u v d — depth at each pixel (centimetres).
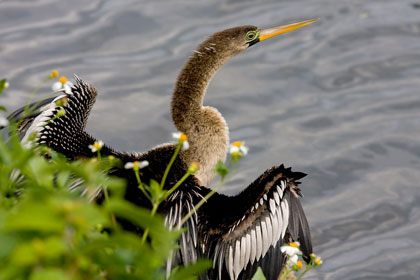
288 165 1342
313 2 1903
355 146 1394
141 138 1388
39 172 474
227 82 1591
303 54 1691
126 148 1355
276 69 1636
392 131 1437
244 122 1466
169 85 1553
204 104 1509
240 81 1594
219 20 1791
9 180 584
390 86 1588
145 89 1539
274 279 849
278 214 835
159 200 562
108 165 645
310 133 1438
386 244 1148
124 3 1845
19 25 1730
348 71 1634
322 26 1797
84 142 934
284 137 1425
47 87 1504
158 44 1694
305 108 1515
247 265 837
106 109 1470
